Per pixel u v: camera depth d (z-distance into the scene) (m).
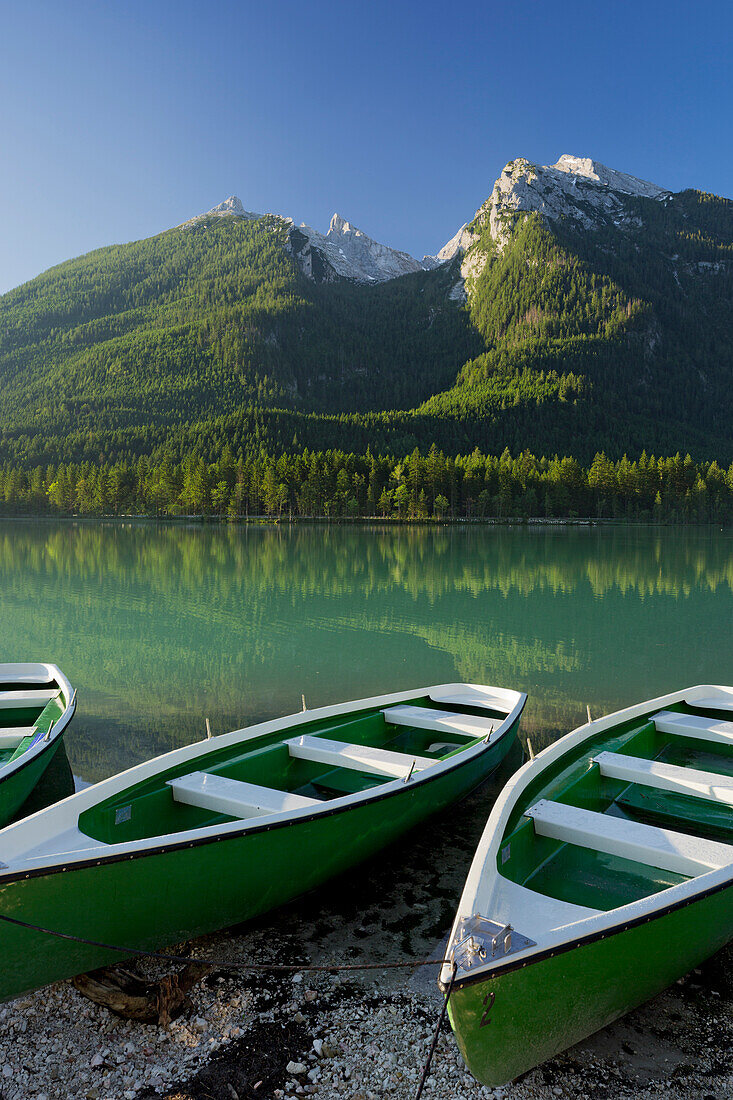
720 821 6.43
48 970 4.43
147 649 17.59
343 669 15.44
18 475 151.62
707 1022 4.44
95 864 4.45
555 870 5.50
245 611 24.17
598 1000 3.96
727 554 59.00
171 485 147.25
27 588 30.56
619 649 18.05
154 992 4.63
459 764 7.11
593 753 7.14
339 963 5.03
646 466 149.50
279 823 5.26
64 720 8.50
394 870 6.42
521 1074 3.95
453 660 16.45
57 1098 3.86
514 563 47.16
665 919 4.06
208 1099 3.83
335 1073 4.01
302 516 141.12
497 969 3.49
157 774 6.28
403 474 141.38
